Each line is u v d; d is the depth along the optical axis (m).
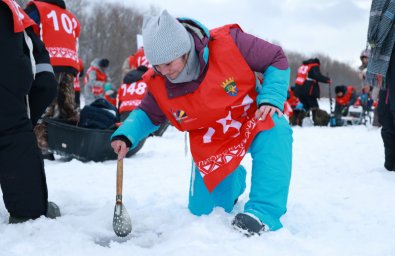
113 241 2.30
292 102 13.23
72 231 2.32
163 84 2.44
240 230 2.24
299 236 2.29
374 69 3.84
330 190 3.35
